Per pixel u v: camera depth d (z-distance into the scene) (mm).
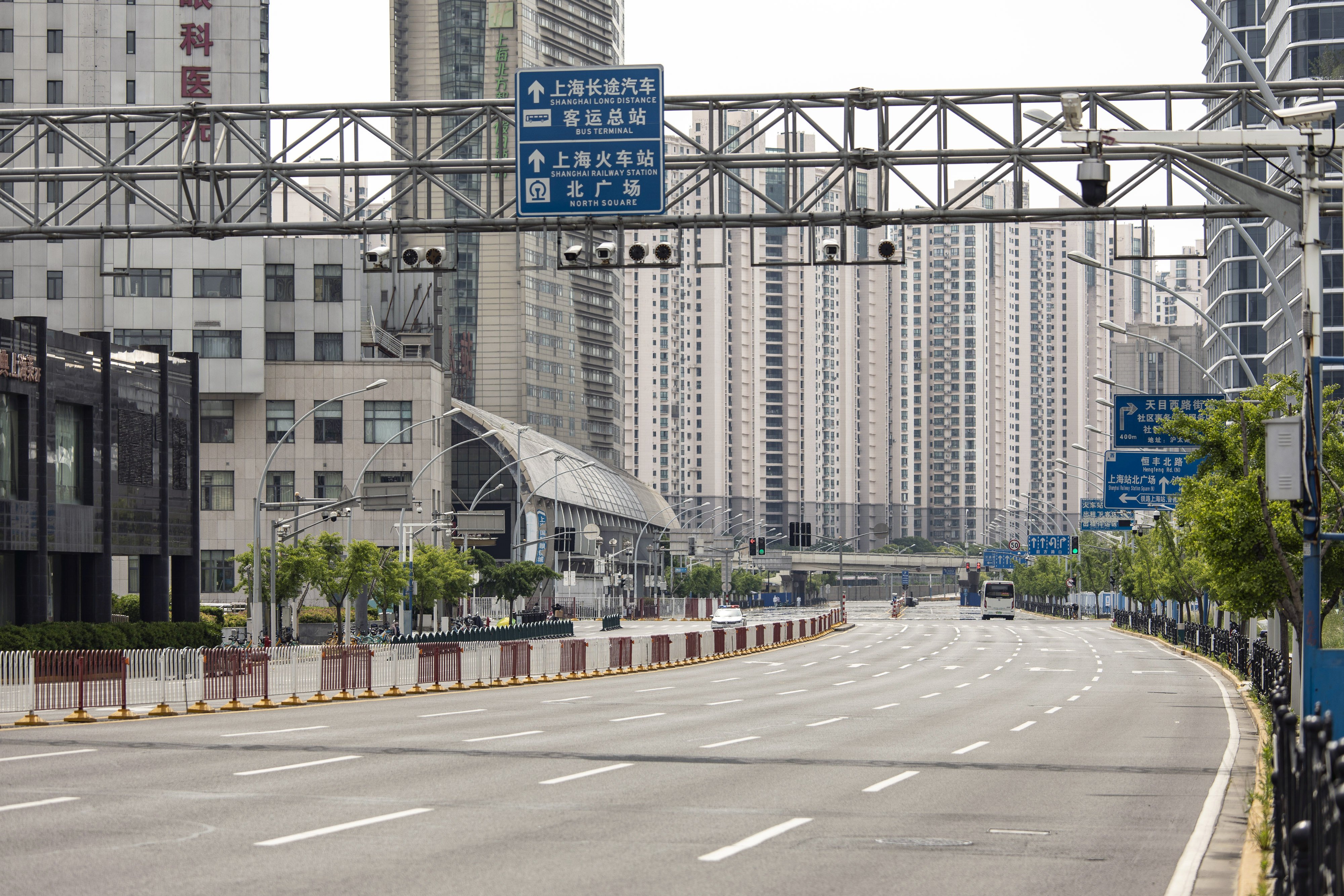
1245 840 14930
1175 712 36406
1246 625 58469
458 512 89500
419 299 140875
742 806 17141
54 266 107375
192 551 64125
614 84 29891
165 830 14406
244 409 106812
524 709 35375
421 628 93750
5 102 113188
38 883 11406
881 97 30516
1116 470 54375
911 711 35875
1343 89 29328
